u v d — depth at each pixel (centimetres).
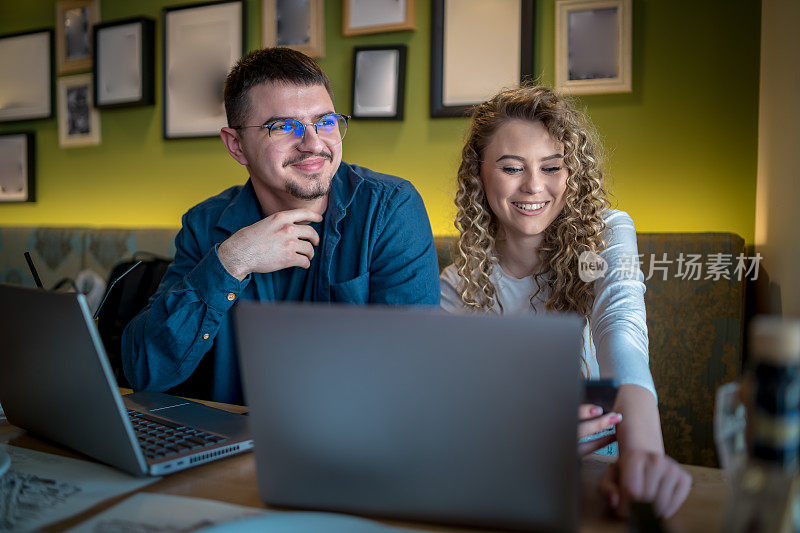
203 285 139
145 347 143
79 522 74
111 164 338
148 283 235
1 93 364
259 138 150
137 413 112
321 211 162
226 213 166
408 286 161
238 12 299
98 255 315
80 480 87
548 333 63
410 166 272
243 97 151
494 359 65
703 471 89
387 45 270
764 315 208
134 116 330
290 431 73
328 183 155
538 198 168
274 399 73
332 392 70
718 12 227
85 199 348
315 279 161
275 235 141
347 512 74
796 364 50
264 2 292
